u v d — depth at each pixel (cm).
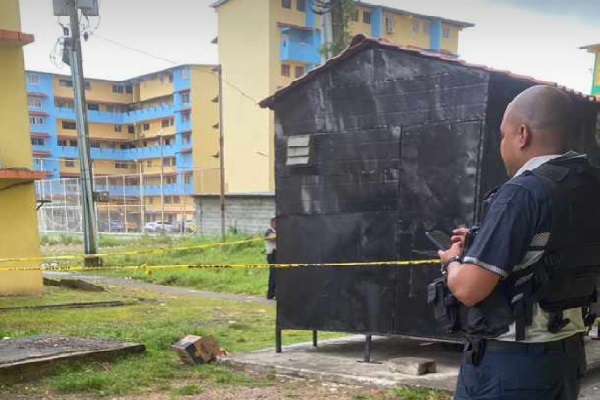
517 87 495
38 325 797
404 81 514
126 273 1633
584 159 212
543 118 212
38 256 1170
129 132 6969
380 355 584
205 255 1881
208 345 594
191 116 5947
